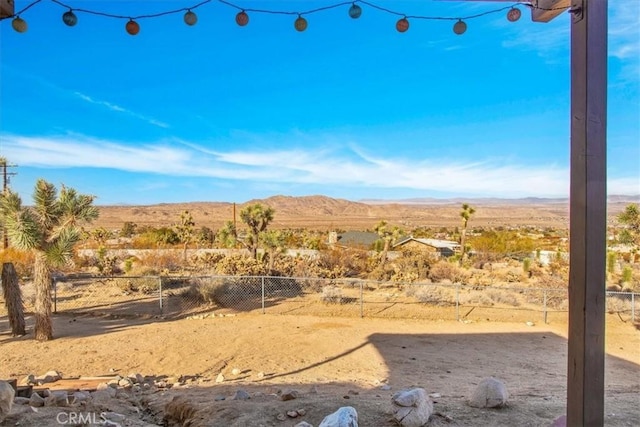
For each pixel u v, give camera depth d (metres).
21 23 3.44
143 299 14.16
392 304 13.73
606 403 4.33
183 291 14.40
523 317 12.23
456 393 5.56
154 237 34.16
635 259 19.94
